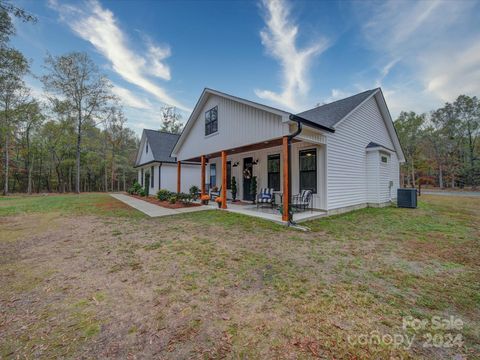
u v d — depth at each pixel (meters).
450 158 28.64
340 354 1.60
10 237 4.85
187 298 2.38
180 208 8.81
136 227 5.70
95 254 3.76
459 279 2.86
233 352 1.62
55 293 2.50
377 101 10.26
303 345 1.69
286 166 5.95
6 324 1.95
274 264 3.33
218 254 3.74
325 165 7.22
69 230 5.44
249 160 10.52
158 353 1.61
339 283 2.74
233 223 6.02
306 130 6.41
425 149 29.27
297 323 1.96
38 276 2.94
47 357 1.57
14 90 16.91
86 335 1.81
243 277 2.90
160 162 15.16
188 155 11.45
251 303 2.28
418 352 1.63
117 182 31.11
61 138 22.42
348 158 8.32
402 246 4.20
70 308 2.20
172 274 2.99
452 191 23.70
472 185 27.34
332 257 3.63
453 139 28.66
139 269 3.15
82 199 13.08
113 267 3.23
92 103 19.88
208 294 2.47
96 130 25.80
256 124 7.02
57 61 17.97
